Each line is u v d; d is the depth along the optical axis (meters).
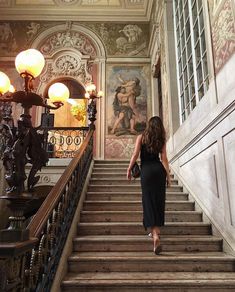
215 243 3.70
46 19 11.91
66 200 3.54
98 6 11.77
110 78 11.31
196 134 4.78
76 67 11.45
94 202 4.88
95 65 11.52
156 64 10.09
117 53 11.62
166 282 2.88
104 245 3.73
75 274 3.18
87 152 6.21
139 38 11.80
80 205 4.68
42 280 2.43
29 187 2.25
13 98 2.37
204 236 3.94
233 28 3.56
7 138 2.23
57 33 11.84
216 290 2.86
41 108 10.94
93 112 7.94
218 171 3.92
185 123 5.82
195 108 5.21
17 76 11.19
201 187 4.62
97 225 4.17
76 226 4.12
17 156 2.05
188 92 6.20
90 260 3.31
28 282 2.07
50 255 2.75
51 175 7.55
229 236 3.54
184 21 6.52
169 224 4.13
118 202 4.87
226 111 3.56
